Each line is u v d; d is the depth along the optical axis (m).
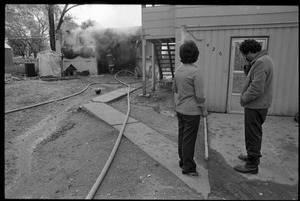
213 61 5.78
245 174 2.91
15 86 8.91
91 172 2.97
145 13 7.18
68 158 3.47
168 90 8.87
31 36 22.11
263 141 4.00
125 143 3.85
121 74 14.85
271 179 2.79
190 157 2.76
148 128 4.57
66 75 14.48
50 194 2.60
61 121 5.29
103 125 4.79
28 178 3.03
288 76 5.39
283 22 5.19
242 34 5.48
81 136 4.28
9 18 13.89
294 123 5.00
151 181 2.72
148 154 3.41
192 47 2.62
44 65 13.25
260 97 2.71
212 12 5.56
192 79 2.56
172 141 3.96
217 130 4.62
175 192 2.51
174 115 5.75
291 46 5.25
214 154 3.52
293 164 3.18
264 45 5.40
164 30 7.05
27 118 5.54
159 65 9.99
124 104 6.80
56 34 14.34
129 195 2.46
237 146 3.83
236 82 5.73
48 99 7.27
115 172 2.93
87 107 5.95
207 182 2.70
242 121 5.20
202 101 2.58
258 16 5.32
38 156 3.65
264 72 2.59
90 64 14.77
